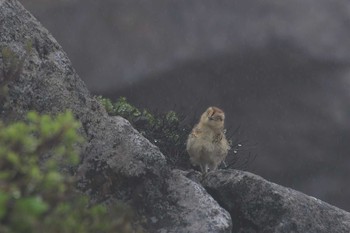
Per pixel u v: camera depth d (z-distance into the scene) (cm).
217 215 2389
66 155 1295
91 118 2434
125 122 2477
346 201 5159
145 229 2316
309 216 2691
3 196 1038
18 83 2289
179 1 5272
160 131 3169
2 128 1254
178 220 2359
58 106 2380
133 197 2348
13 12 2417
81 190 2283
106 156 2369
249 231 2670
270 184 2694
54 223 1192
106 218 1352
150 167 2398
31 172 1181
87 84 4991
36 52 2417
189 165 3148
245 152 4991
